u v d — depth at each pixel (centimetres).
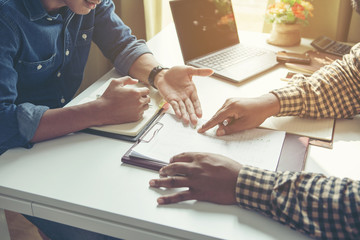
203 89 114
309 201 66
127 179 77
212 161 74
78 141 88
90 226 72
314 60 132
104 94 95
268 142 88
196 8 134
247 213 70
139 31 202
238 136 90
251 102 94
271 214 68
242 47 144
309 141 90
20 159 82
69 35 120
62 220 74
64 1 101
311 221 65
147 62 120
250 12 278
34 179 76
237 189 70
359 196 64
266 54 138
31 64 107
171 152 83
